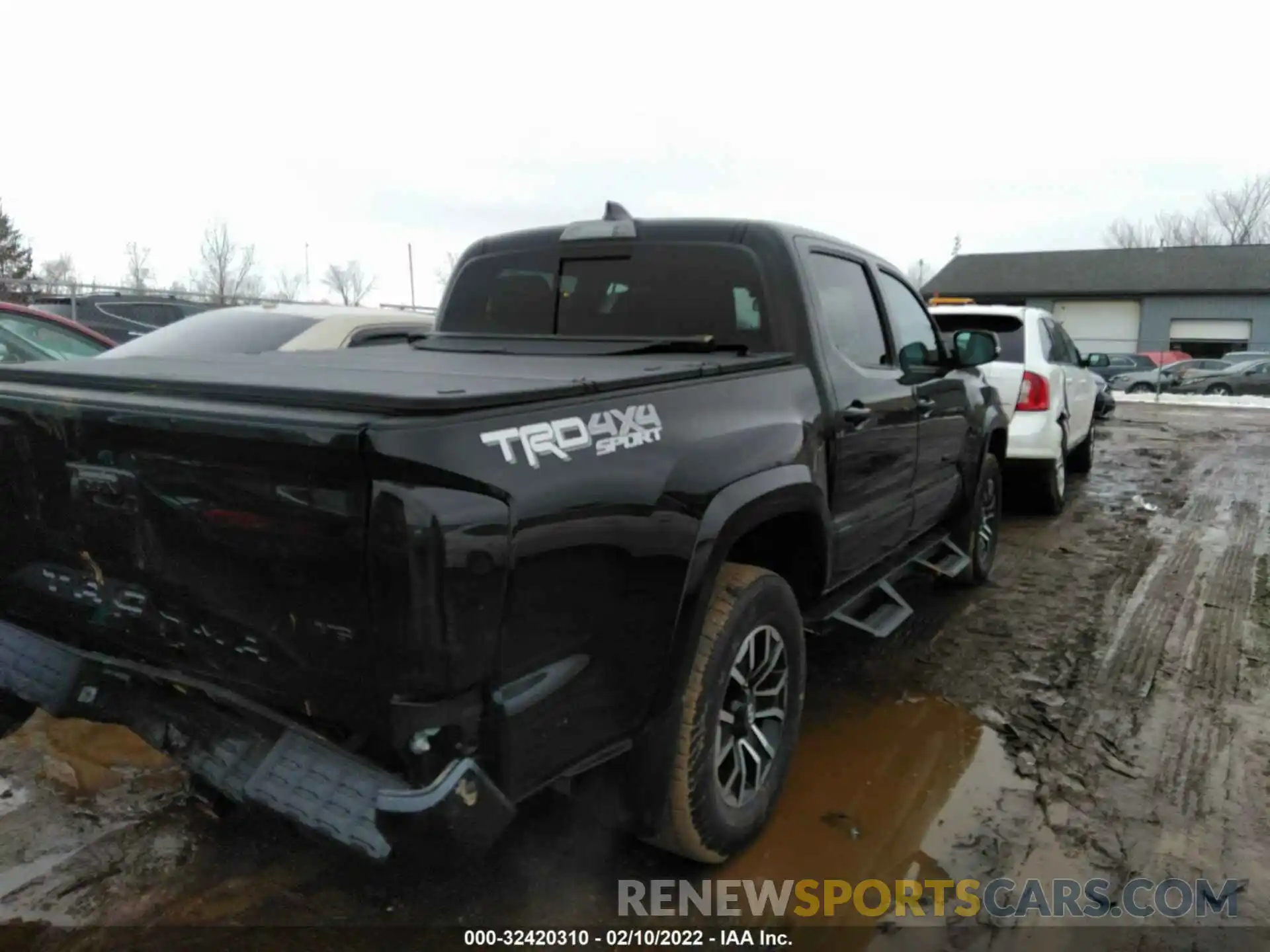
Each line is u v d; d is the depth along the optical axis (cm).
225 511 201
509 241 396
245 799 208
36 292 1218
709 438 258
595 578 215
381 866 210
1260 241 6550
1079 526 776
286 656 202
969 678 436
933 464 454
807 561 329
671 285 353
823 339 340
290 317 644
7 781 314
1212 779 343
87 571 239
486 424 193
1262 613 538
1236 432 1608
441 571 179
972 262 5141
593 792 247
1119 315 4603
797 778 339
